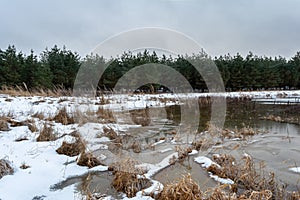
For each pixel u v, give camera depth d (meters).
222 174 2.69
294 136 4.83
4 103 6.75
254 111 9.24
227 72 20.64
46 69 19.08
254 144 4.14
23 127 4.54
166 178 2.63
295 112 8.73
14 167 2.65
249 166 2.67
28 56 21.09
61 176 2.58
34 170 2.66
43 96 9.03
